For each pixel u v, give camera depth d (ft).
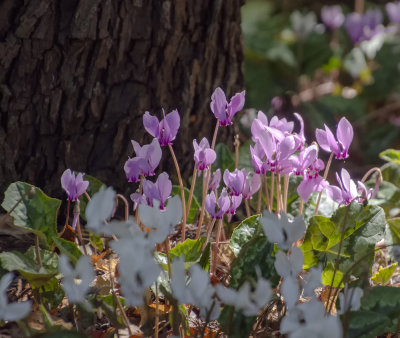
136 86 17.62
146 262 9.61
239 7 19.17
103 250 16.03
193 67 18.30
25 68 16.58
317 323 8.36
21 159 17.11
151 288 12.81
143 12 17.25
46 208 13.69
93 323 11.79
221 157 18.33
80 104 17.10
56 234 13.61
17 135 16.90
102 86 17.24
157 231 10.08
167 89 18.11
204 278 9.77
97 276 14.30
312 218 13.58
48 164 17.26
